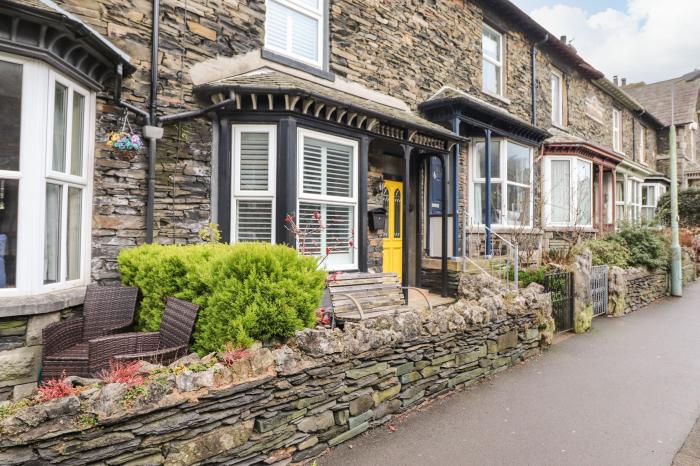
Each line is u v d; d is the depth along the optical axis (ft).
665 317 27.71
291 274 11.14
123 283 14.83
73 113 13.96
